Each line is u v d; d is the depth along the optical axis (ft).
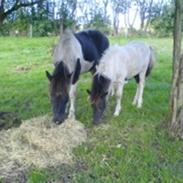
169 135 19.93
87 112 24.04
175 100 19.98
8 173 16.24
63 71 20.42
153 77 36.09
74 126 20.24
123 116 22.88
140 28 125.59
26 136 18.93
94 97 20.85
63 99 20.33
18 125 21.45
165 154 17.98
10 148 18.24
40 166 16.78
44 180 15.69
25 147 18.33
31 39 72.08
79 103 26.18
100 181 15.69
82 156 17.76
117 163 17.13
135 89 30.42
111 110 24.39
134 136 19.74
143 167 16.71
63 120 20.47
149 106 25.11
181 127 19.77
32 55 53.16
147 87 30.94
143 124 21.47
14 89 32.19
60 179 15.88
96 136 19.98
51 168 16.74
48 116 21.88
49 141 18.48
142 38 84.02
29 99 28.55
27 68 43.16
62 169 16.67
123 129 20.80
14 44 64.95
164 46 62.69
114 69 22.02
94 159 17.47
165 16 46.60
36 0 19.58
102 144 18.83
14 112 24.97
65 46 22.25
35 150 18.08
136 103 25.63
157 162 17.24
